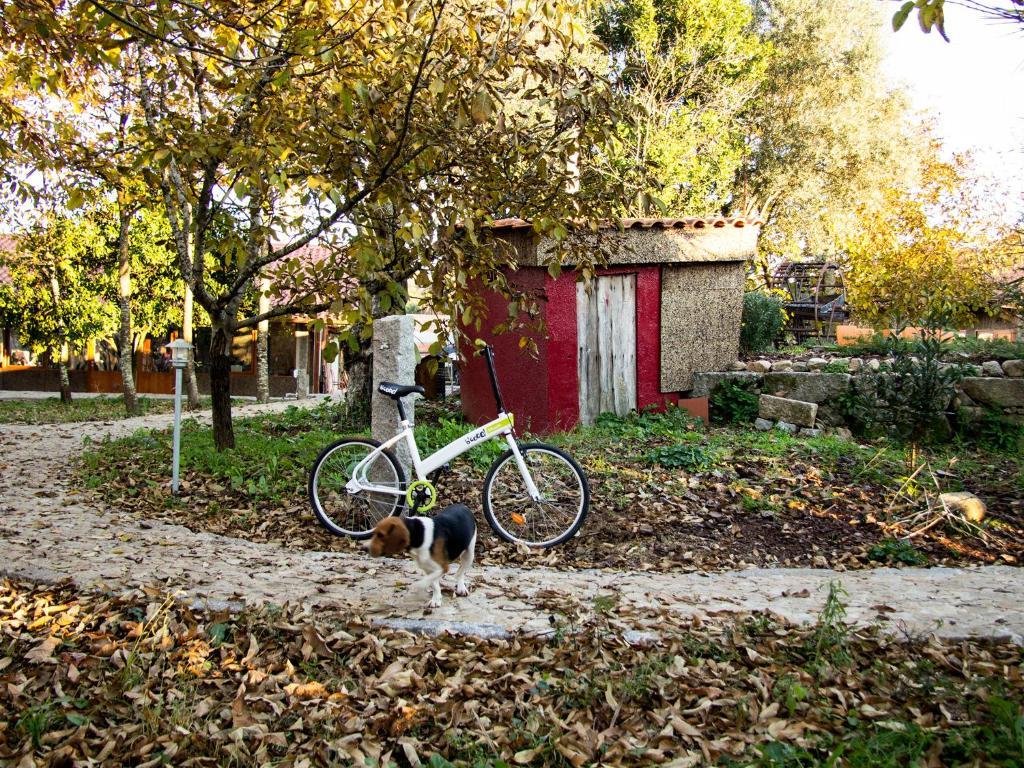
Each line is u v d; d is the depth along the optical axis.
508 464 6.39
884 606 4.70
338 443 6.46
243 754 3.19
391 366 6.45
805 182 28.75
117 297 24.83
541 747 3.21
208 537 6.30
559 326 10.47
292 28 5.46
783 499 7.36
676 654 4.02
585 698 3.60
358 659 3.96
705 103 24.84
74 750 3.19
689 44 23.38
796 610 4.67
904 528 6.72
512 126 5.75
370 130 5.39
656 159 20.34
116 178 7.00
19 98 8.84
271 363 29.19
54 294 22.47
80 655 3.93
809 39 28.41
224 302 8.19
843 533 6.68
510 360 10.94
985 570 5.73
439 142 5.45
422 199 5.58
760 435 9.84
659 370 11.34
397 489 6.11
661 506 7.09
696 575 5.67
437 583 4.62
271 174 4.94
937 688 3.60
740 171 29.36
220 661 3.99
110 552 5.61
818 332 16.64
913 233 12.81
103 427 13.73
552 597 4.86
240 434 10.39
